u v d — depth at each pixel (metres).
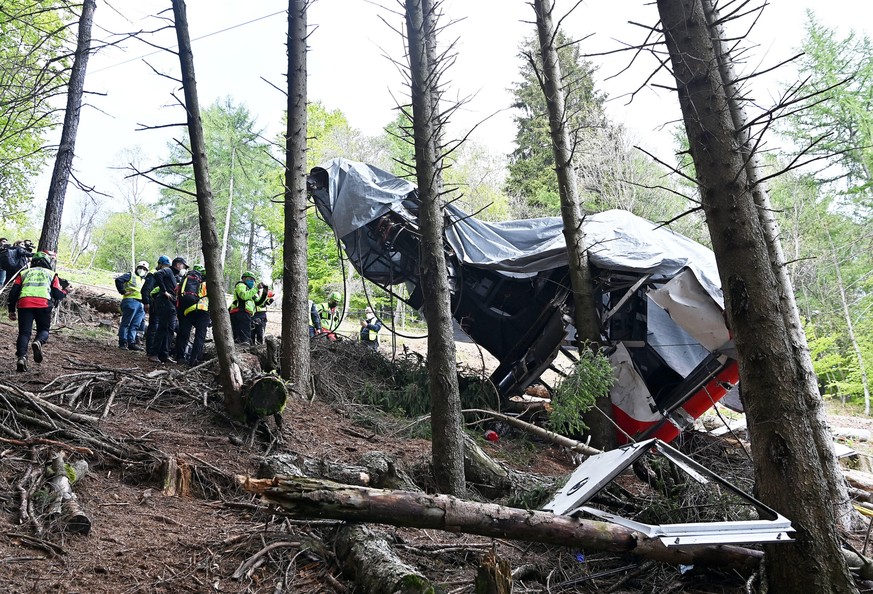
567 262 10.59
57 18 16.08
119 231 62.69
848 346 27.42
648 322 11.01
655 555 4.38
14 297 8.23
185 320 10.34
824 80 25.77
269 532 4.71
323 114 38.00
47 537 4.19
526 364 11.22
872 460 11.20
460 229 11.10
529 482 6.97
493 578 3.59
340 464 5.68
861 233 28.58
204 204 7.44
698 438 10.74
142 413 7.30
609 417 9.48
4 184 20.06
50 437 5.74
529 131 33.25
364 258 12.31
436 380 6.34
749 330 4.39
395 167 31.02
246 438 7.22
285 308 9.64
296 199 9.78
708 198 4.61
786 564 4.09
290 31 9.85
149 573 4.00
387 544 4.45
